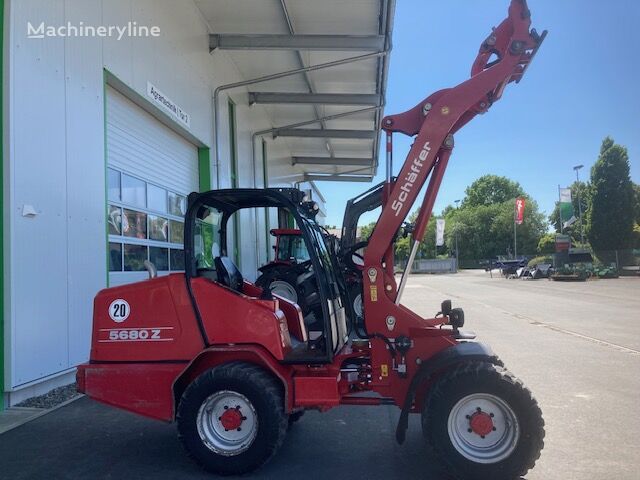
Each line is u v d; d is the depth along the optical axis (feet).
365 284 17.26
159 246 37.91
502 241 293.43
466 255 301.84
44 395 23.57
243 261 58.75
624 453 17.35
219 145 48.32
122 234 32.32
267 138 73.82
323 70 54.80
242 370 15.75
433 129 17.58
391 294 17.30
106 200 28.58
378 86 57.00
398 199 17.40
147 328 16.98
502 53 19.06
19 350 21.72
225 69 51.01
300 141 83.71
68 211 25.07
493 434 14.99
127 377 16.69
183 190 42.75
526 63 18.83
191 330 16.76
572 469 16.05
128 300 17.19
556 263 158.30
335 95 59.93
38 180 23.03
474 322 52.26
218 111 48.11
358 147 87.71
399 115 18.61
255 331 16.48
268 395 15.51
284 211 19.53
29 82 22.65
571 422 20.54
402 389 16.93
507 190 366.84
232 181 54.80
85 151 26.61
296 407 16.28
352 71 54.80
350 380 17.46
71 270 25.16
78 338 25.54
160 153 38.37
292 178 95.50
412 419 21.17
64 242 24.68
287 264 39.63
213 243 19.21
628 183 167.22
